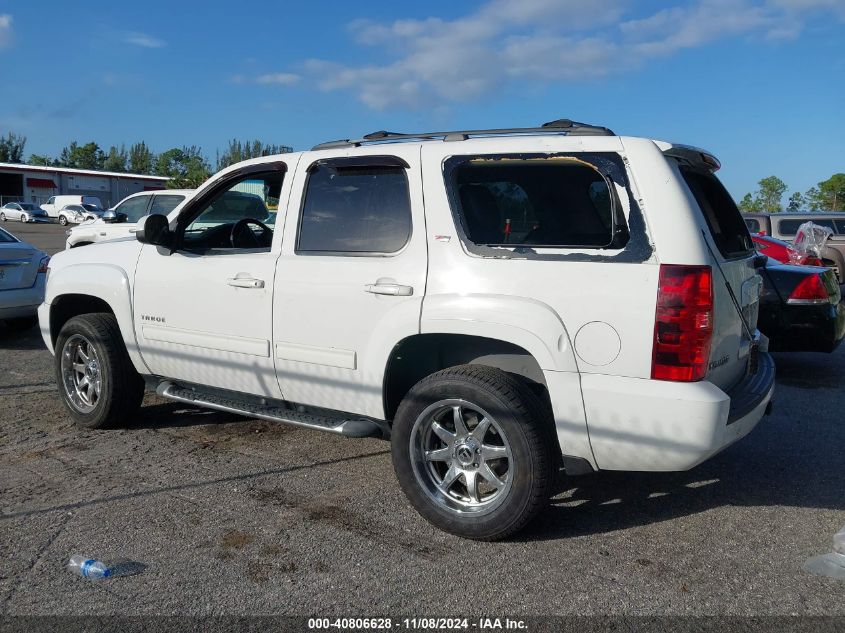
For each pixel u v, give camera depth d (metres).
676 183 3.46
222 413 6.08
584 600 3.23
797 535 3.89
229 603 3.19
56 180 63.84
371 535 3.84
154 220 4.79
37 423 5.78
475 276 3.72
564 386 3.50
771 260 7.81
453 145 3.91
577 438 3.52
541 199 3.73
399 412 3.88
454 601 3.21
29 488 4.45
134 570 3.47
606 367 3.43
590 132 3.73
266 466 4.85
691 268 3.32
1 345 9.11
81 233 14.55
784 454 5.20
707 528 3.96
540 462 3.57
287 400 4.52
